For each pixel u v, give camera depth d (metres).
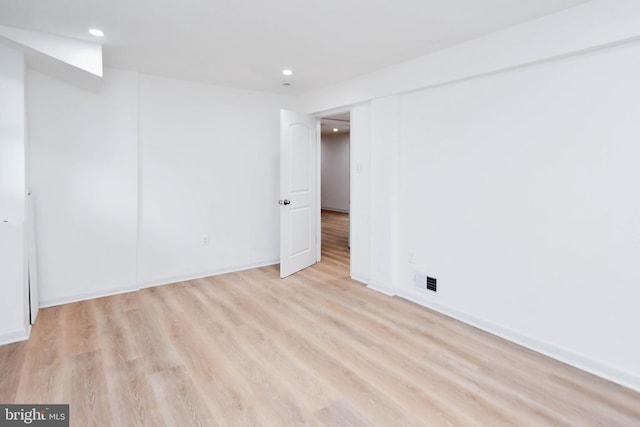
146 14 2.28
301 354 2.45
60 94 3.18
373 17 2.31
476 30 2.52
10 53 2.61
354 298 3.50
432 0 2.08
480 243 2.81
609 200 2.13
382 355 2.44
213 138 4.13
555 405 1.92
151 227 3.80
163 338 2.66
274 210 4.71
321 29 2.51
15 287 2.57
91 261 3.43
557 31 2.22
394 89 3.34
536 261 2.48
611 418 1.82
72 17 2.32
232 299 3.47
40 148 3.12
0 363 2.29
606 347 2.18
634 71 2.00
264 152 4.54
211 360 2.36
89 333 2.72
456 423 1.78
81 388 2.04
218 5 2.15
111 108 3.43
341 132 9.84
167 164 3.85
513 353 2.46
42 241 3.18
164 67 3.40
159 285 3.87
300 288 3.79
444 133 3.02
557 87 2.31
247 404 1.93
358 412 1.86
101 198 3.43
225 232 4.31
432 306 3.23
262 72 3.57
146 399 1.96
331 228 7.83
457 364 2.32
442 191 3.07
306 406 1.91
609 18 2.01
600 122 2.14
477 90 2.76
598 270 2.20
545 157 2.39
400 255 3.51
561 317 2.37
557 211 2.36
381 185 3.58
